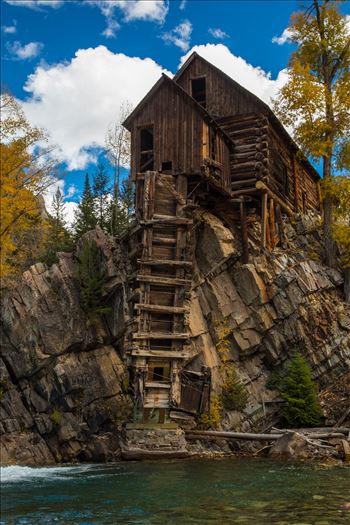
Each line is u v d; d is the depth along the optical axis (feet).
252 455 56.03
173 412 60.59
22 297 68.44
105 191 134.92
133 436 56.08
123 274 70.18
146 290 62.95
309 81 83.35
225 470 44.37
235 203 77.61
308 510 27.86
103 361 65.72
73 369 63.72
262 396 67.87
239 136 78.84
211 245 73.41
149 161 73.56
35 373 64.28
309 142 85.46
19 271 81.15
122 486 37.01
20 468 50.01
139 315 61.62
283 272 74.08
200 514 27.35
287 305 71.41
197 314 69.51
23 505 30.55
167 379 60.90
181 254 65.87
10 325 66.64
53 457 59.82
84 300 67.56
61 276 69.67
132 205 128.88
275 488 34.83
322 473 41.55
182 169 69.62
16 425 61.57
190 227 67.05
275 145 84.17
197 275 72.54
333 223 87.61
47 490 35.78
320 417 63.05
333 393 67.62
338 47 88.69
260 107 78.28
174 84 71.97
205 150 69.56
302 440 53.52
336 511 27.55
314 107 83.71
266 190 76.13
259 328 70.74
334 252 85.97
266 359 71.67
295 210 93.97
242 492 33.60
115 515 27.50
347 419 62.44
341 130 84.74
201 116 70.13
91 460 58.54
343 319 75.77
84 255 70.08
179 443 56.03
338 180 84.28
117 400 62.90
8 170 65.62
